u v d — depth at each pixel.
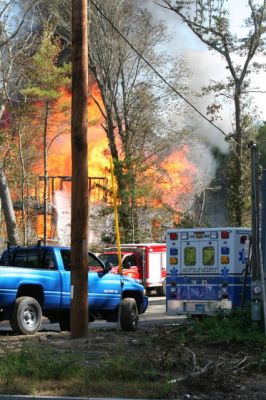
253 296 14.27
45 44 39.09
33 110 40.25
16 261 17.23
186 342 12.70
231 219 43.44
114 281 17.91
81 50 14.92
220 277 19.30
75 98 14.86
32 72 38.25
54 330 18.64
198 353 11.39
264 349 11.89
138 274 35.41
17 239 36.66
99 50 49.53
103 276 17.69
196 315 19.52
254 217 14.58
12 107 40.59
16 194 45.44
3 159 39.25
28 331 15.51
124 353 11.34
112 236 44.81
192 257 19.86
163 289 37.44
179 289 20.02
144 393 8.57
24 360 10.14
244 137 43.06
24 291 15.97
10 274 15.45
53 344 12.82
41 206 47.97
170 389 8.62
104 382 9.05
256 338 12.77
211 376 8.98
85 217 14.73
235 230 19.25
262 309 14.16
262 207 14.68
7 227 36.56
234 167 43.31
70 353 11.39
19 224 44.00
